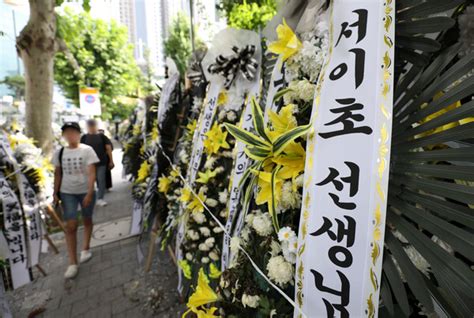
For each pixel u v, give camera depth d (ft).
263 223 2.24
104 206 13.41
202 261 3.86
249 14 7.29
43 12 9.62
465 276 1.26
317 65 2.11
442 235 1.35
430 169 1.45
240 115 4.17
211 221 3.93
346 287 1.52
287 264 1.94
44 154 10.30
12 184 6.49
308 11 2.59
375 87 1.60
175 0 14.06
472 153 1.32
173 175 5.66
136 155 12.49
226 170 4.19
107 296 6.44
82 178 7.52
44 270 7.74
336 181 1.63
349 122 1.65
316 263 1.64
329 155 1.69
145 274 7.25
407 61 1.74
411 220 1.59
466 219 1.30
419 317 1.71
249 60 3.67
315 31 2.39
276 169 1.96
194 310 2.62
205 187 4.07
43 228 8.63
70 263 7.41
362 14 1.73
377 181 1.50
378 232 1.47
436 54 1.67
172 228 5.63
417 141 1.56
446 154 1.41
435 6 1.58
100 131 13.97
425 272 1.56
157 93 8.79
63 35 12.27
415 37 1.67
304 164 1.96
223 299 2.55
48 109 10.45
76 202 7.57
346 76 1.72
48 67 10.23
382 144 1.52
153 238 7.21
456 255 1.58
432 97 1.57
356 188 1.56
